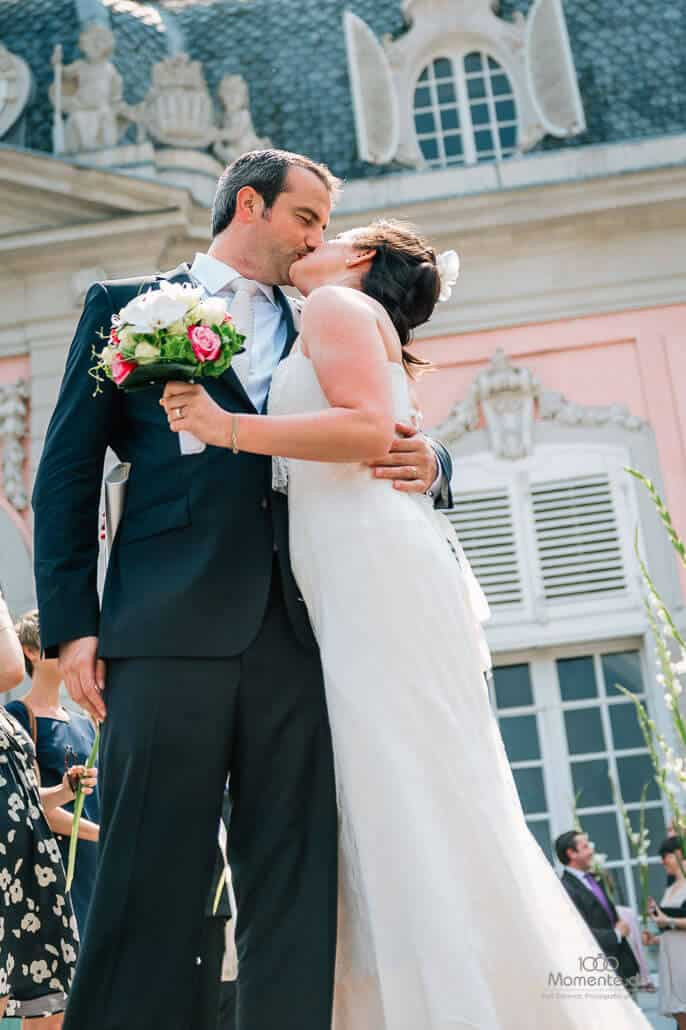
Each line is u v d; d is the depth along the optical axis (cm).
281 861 226
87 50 1114
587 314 1020
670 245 1032
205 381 236
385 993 209
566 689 966
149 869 221
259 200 259
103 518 246
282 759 229
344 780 220
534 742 959
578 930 221
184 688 224
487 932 212
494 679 975
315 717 231
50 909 320
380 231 259
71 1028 215
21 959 314
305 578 233
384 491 235
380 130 1116
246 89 1129
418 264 256
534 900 216
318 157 1123
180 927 221
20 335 1045
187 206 1049
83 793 364
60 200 1049
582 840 634
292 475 237
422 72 1149
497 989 210
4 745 326
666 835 913
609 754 948
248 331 256
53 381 1031
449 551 241
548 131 1098
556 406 1001
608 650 969
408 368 258
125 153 1074
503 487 988
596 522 978
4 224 1058
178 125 1099
